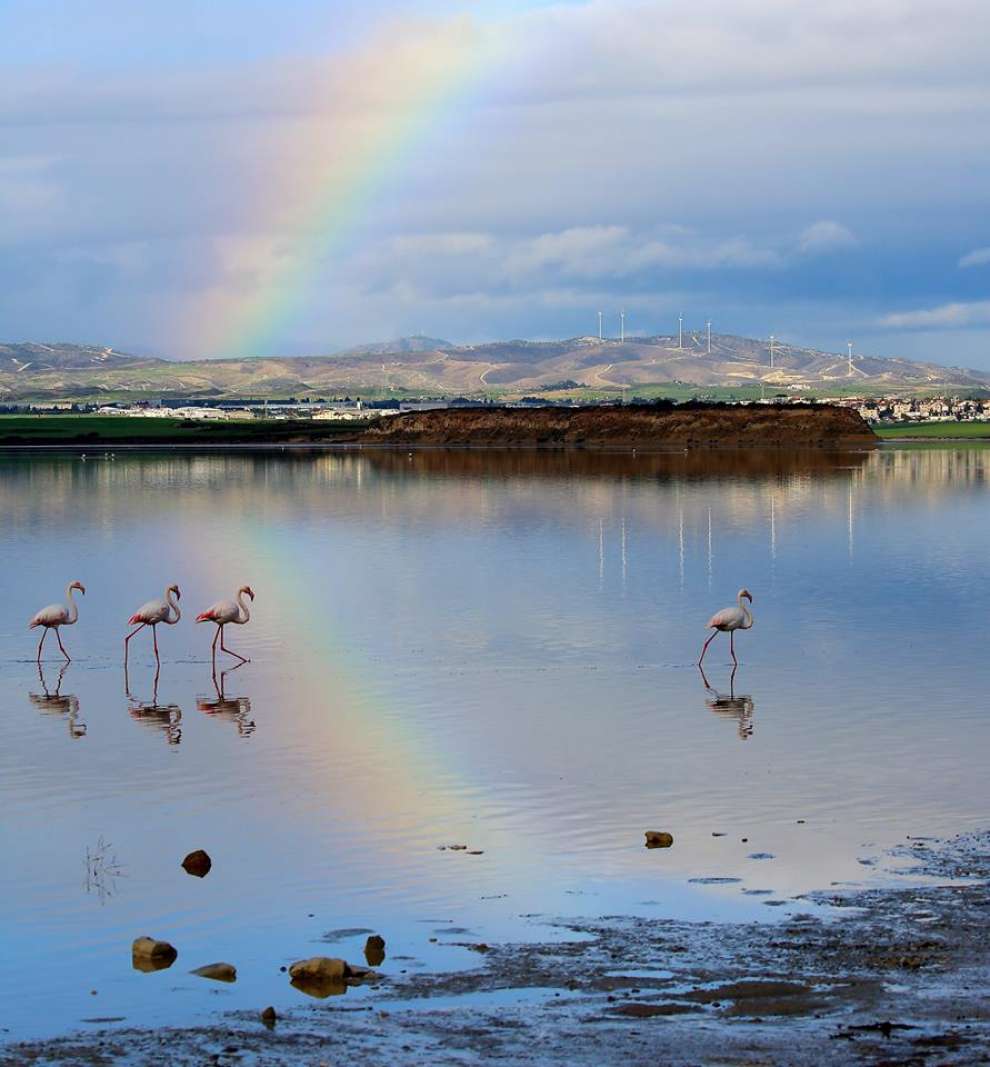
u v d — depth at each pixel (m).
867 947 15.22
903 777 23.00
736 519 74.94
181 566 55.16
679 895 17.39
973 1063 12.19
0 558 58.16
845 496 92.44
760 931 15.91
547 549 60.28
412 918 16.89
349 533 68.50
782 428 198.50
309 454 169.38
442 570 53.25
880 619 40.69
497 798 22.19
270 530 70.38
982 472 121.75
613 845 19.59
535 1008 13.86
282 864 19.11
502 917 16.78
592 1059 12.60
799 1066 12.24
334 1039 13.31
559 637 37.94
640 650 35.88
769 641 37.03
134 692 31.38
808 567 53.53
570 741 26.02
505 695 30.36
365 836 20.30
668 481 109.81
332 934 16.47
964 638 37.19
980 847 19.14
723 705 29.06
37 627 40.44
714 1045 12.77
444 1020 13.66
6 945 16.30
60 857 19.59
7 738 26.98
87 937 16.55
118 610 43.97
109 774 24.14
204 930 16.73
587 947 15.60
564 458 153.62
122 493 98.88
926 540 63.56
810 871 18.20
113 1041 13.48
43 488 104.38
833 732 26.41
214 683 32.25
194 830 20.83
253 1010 14.19
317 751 25.58
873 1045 12.63
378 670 33.53
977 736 25.88
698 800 21.88
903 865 18.36
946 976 14.30
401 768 24.23
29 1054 13.20
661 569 53.09
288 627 40.12
